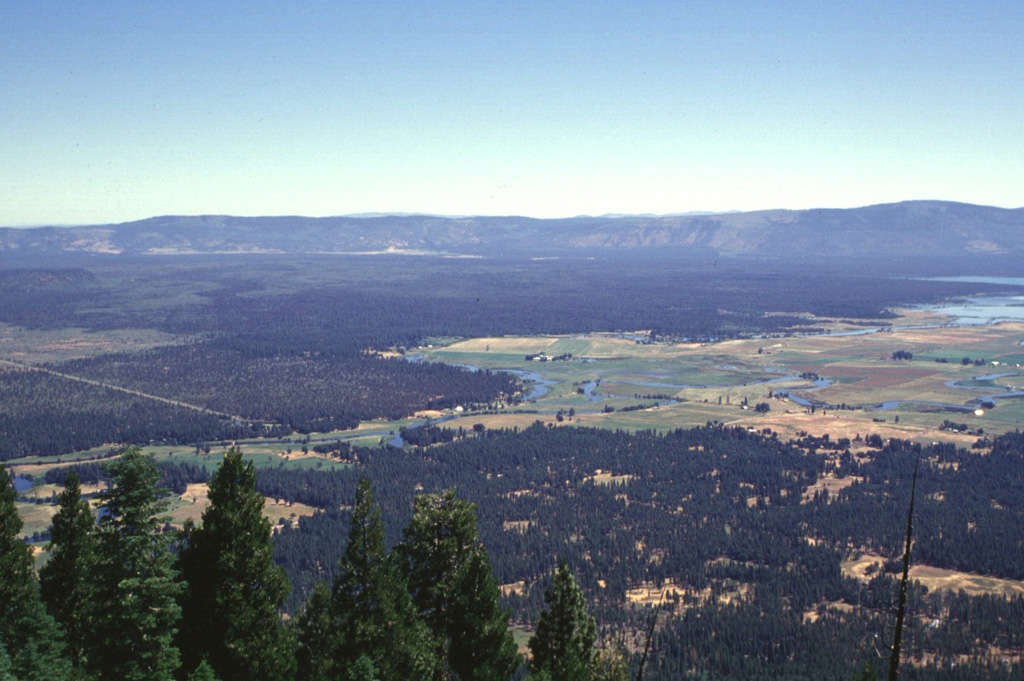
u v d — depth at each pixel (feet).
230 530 325.21
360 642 326.03
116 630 306.55
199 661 322.14
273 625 327.67
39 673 290.97
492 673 338.75
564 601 355.77
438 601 357.41
